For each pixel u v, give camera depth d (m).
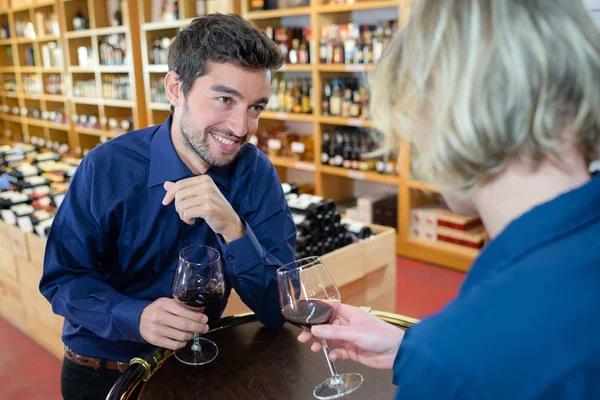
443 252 4.08
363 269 2.63
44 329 3.02
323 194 4.84
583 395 0.47
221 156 1.45
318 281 1.22
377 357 1.15
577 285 0.51
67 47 6.63
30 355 3.05
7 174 3.69
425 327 0.56
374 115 0.71
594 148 0.63
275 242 1.62
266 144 5.24
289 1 4.66
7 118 8.48
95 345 1.56
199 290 1.29
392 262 2.83
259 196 1.62
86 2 6.66
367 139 4.41
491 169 0.61
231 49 1.32
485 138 0.58
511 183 0.63
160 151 1.51
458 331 0.53
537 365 0.49
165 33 5.69
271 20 5.06
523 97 0.57
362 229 2.80
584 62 0.57
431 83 0.63
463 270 3.99
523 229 0.56
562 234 0.55
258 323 1.52
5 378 2.86
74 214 1.47
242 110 1.39
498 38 0.58
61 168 3.88
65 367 1.64
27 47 7.77
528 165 0.61
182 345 1.31
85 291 1.45
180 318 1.29
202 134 1.42
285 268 1.27
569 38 0.58
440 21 0.61
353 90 4.57
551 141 0.58
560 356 0.48
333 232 2.74
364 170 4.45
